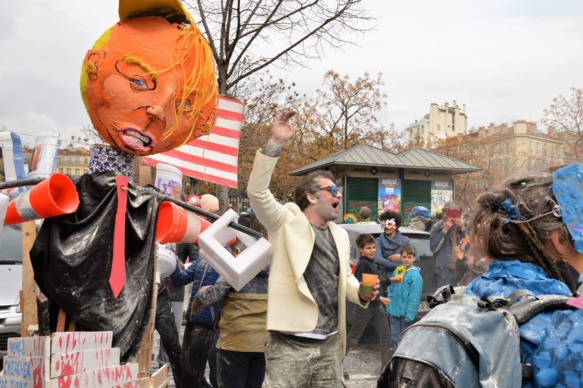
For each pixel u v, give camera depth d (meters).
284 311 3.47
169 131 3.43
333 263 3.65
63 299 3.08
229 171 5.53
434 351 1.29
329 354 3.55
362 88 35.50
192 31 3.44
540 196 1.46
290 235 3.53
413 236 8.59
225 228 3.48
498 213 1.52
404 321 6.62
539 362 1.25
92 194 3.29
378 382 1.40
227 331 4.29
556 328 1.28
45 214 3.07
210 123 3.74
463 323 1.31
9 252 7.61
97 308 3.12
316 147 36.66
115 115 3.27
